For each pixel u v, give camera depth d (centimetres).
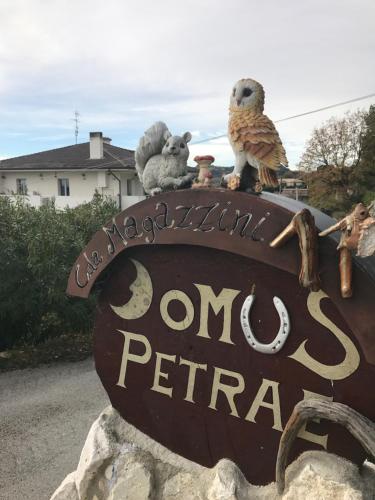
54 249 892
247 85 261
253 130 257
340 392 246
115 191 2650
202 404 297
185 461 308
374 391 235
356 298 226
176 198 282
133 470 305
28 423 624
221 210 265
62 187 2792
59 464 526
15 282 868
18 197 1133
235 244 260
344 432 250
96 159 2841
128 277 322
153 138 327
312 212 259
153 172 326
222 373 287
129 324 325
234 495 271
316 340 250
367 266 230
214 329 287
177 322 303
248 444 282
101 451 316
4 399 703
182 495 297
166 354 310
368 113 2920
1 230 877
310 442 260
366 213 218
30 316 911
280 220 244
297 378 259
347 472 248
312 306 249
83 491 320
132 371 326
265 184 254
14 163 2980
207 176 296
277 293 260
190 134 324
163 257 304
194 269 292
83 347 934
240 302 275
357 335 228
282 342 259
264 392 271
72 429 607
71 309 923
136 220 301
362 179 2886
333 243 231
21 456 543
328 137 3020
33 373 807
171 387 309
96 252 322
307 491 252
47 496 468
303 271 232
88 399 699
